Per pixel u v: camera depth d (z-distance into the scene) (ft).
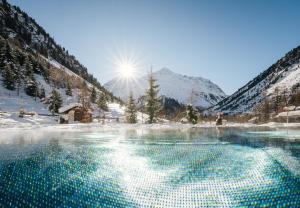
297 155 22.72
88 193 12.57
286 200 11.37
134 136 42.01
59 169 17.43
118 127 66.74
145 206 10.93
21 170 17.16
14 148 27.45
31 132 49.11
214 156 22.44
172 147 28.04
